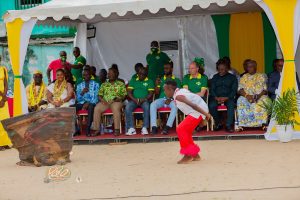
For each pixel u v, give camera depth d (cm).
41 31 1972
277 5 1175
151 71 1505
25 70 1981
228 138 1252
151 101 1338
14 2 2008
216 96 1307
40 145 1030
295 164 925
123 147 1214
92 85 1359
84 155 1129
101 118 1362
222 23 1544
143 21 1586
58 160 1035
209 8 1434
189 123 979
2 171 991
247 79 1298
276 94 1214
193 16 1555
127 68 1605
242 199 711
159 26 1578
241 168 912
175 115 1302
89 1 1284
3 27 1989
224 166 935
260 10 1500
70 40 1956
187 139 982
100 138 1305
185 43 1564
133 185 824
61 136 1036
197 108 960
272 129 1202
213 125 1324
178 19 1563
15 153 1202
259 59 1529
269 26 1516
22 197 783
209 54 1558
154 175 891
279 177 830
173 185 812
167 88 985
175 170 923
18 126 1034
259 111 1277
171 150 1138
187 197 735
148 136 1284
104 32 1612
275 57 1519
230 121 1291
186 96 959
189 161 983
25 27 1286
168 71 1350
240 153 1057
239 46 1539
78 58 1550
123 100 1354
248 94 1289
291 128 1166
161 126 1378
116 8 1206
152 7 1185
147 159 1045
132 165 991
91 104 1343
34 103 1357
